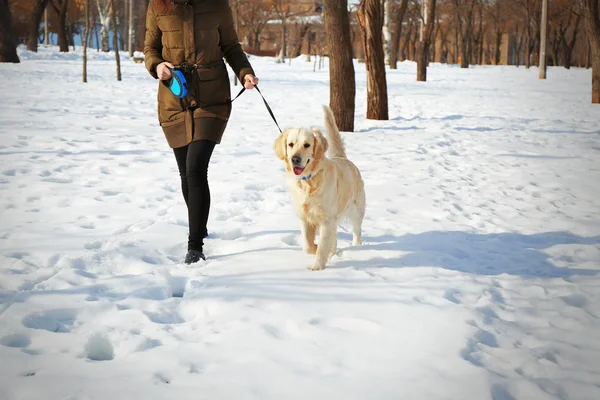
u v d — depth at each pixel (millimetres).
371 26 13484
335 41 11766
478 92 23359
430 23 29547
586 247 5074
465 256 4816
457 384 2719
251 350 3033
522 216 6133
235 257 4570
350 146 10250
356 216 4938
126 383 2697
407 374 2809
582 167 8758
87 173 7480
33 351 3000
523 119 14680
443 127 12938
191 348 3051
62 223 5363
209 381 2730
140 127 11547
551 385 2754
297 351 3033
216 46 4543
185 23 4426
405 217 5992
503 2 61281
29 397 2564
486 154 9781
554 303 3793
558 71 48594
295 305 3617
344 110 12008
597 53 18719
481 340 3232
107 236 5012
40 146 9039
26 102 14258
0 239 4816
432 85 26891
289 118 13688
